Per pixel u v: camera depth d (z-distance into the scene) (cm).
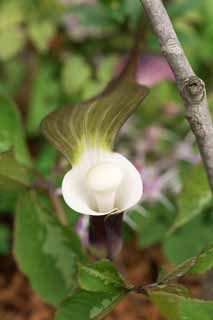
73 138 47
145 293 46
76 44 95
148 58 92
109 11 77
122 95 45
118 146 93
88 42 94
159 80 92
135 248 92
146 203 83
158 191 82
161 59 92
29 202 58
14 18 97
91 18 77
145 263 90
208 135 45
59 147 46
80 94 95
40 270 59
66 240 58
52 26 96
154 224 80
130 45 87
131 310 84
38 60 99
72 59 95
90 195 48
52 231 58
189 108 44
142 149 91
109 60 93
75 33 92
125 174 48
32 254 59
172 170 85
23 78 110
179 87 44
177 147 90
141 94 46
